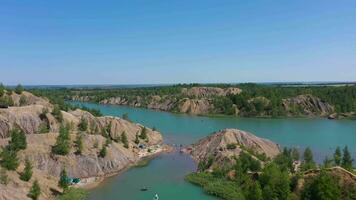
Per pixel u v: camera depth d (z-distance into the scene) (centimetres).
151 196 9681
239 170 10294
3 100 17275
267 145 14225
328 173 7750
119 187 10431
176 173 11831
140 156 14138
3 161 9550
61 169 11050
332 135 19225
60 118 15088
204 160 12788
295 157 12644
